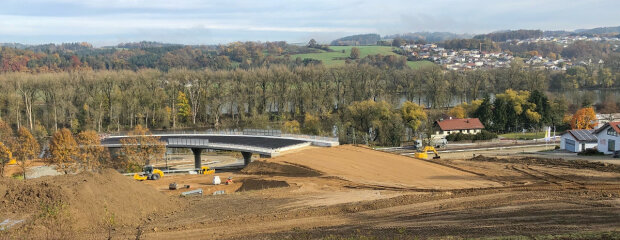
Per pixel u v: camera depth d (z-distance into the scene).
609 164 54.28
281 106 124.88
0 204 30.64
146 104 119.00
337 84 130.62
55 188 31.92
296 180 51.28
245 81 128.12
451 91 141.12
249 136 83.25
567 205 32.03
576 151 72.81
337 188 45.88
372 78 135.12
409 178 49.91
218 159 91.75
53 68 199.00
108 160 69.44
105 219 31.05
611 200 33.34
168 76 127.88
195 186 54.00
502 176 49.38
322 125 104.62
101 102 115.12
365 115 100.00
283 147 69.12
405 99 154.12
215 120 122.88
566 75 163.88
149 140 73.25
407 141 98.69
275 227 30.66
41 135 97.44
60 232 28.20
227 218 33.75
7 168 71.75
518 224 27.70
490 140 95.56
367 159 60.72
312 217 33.06
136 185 37.72
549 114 111.50
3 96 106.94
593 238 23.38
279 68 134.38
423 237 25.83
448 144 91.38
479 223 28.48
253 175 58.81
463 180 47.97
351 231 28.19
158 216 35.38
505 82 146.00
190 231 30.28
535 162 60.12
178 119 124.00
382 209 34.62
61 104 109.38
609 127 65.94
